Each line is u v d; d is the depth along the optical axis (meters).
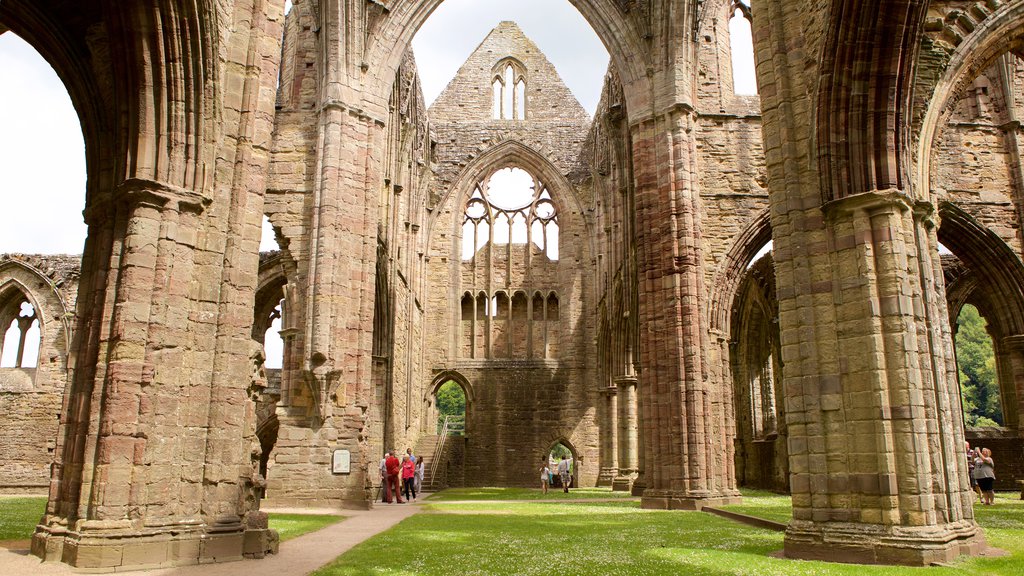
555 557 9.83
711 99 24.86
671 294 22.11
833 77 10.98
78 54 11.99
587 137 43.84
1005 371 30.53
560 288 42.53
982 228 23.81
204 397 10.16
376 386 30.08
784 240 11.41
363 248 22.98
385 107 24.22
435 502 24.94
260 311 35.59
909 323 10.23
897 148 10.91
